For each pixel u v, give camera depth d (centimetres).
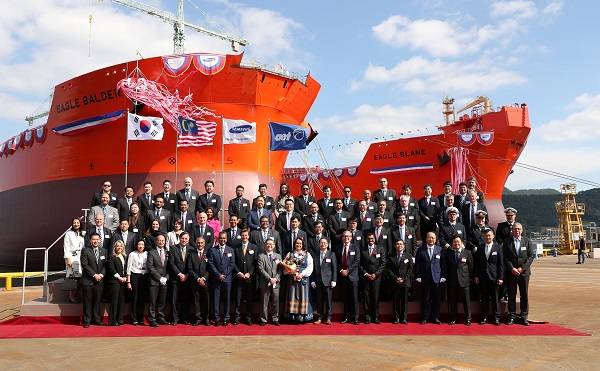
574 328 880
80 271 964
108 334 823
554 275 2050
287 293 923
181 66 1608
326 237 991
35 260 2117
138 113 1644
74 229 1017
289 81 1753
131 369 596
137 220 1025
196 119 1658
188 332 838
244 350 696
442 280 929
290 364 617
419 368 597
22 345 738
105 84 1719
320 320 934
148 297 929
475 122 2539
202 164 1675
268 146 1795
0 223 2356
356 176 2908
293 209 1066
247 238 931
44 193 1975
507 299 991
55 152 1930
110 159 1736
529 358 650
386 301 993
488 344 740
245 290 919
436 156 2566
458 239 934
